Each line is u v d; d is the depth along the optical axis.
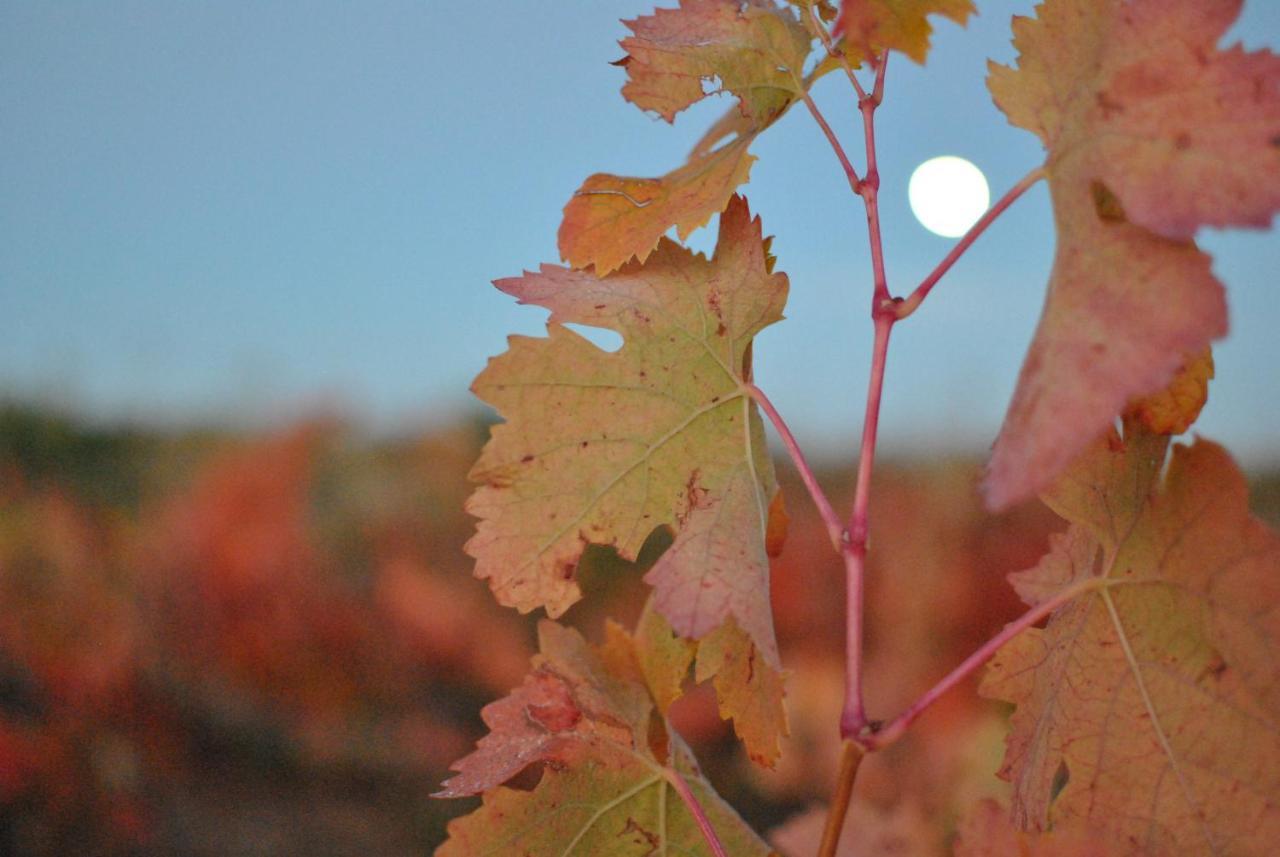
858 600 0.33
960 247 0.33
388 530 1.45
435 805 1.13
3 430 1.55
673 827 0.38
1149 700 0.34
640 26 0.37
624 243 0.36
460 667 1.34
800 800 1.10
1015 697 0.37
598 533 0.36
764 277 0.37
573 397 0.37
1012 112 0.32
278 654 1.26
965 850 0.34
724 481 0.36
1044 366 0.29
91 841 0.99
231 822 1.06
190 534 1.30
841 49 0.35
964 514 1.29
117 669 1.12
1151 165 0.30
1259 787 0.33
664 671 0.40
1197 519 0.34
